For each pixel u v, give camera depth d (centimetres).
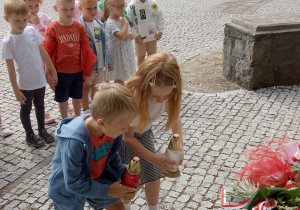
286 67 546
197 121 461
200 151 396
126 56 509
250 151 344
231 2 1191
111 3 493
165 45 791
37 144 415
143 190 339
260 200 283
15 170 378
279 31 523
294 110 482
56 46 423
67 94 443
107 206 257
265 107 493
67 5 407
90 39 460
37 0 452
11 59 385
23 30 394
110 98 198
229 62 579
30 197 338
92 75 470
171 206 318
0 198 336
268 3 1150
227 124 452
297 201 278
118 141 236
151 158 248
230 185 336
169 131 440
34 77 401
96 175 240
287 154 322
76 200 230
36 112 423
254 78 539
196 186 342
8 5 376
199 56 716
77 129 209
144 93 232
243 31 534
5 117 493
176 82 229
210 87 568
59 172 222
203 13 1059
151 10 560
